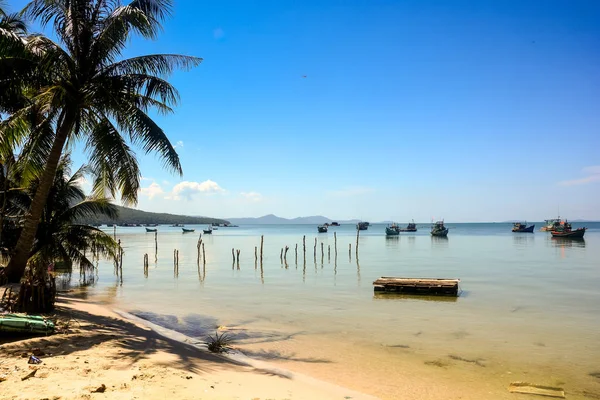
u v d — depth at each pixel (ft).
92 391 22.53
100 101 53.88
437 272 120.67
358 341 47.50
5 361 27.53
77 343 34.09
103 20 53.21
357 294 82.58
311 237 396.57
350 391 31.17
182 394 23.80
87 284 95.61
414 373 36.81
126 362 29.78
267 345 44.86
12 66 48.26
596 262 145.59
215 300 74.38
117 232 572.51
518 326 55.57
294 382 31.55
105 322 46.03
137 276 112.57
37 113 51.83
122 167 55.42
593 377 36.27
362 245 253.03
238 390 26.37
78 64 52.37
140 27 52.60
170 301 72.59
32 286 44.70
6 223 71.10
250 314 62.03
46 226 74.18
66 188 75.51
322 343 46.39
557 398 31.45
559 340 48.57
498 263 144.46
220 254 195.52
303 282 101.04
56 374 25.35
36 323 35.01
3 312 42.70
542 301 74.69
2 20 57.16
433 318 60.39
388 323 56.90
